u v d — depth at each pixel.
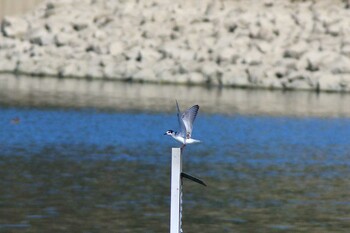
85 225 31.38
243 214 33.53
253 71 80.69
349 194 37.34
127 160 43.53
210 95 72.56
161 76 81.88
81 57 86.38
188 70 82.12
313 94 76.19
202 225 31.92
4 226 30.97
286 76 80.31
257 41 84.62
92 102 65.19
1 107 61.09
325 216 33.59
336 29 86.00
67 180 38.34
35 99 66.00
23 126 53.41
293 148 49.00
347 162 45.06
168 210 33.69
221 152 47.00
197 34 87.31
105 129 53.25
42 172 39.91
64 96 68.38
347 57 81.94
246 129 55.31
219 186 38.25
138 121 56.81
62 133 51.34
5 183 37.41
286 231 31.52
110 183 38.00
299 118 60.75
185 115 21.80
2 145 46.75
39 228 30.88
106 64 84.56
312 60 80.88
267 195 36.78
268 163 44.16
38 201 34.47
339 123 59.06
